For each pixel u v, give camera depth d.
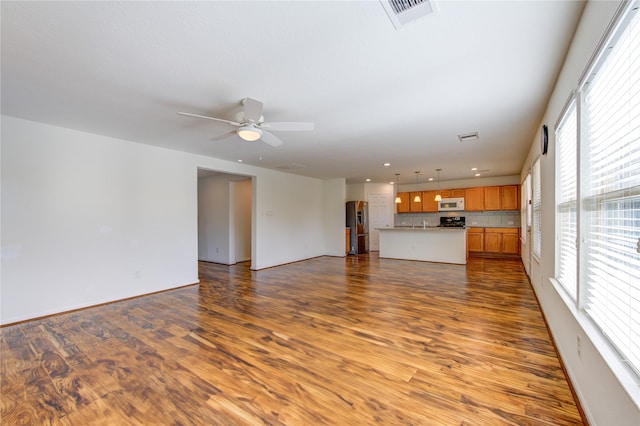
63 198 3.53
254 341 2.66
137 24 1.64
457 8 1.54
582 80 1.61
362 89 2.52
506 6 1.53
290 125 2.80
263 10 1.54
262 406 1.76
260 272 5.96
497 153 5.03
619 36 1.21
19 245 3.21
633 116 1.17
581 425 1.56
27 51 1.90
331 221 8.29
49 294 3.40
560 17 1.63
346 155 5.14
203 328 2.98
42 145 3.37
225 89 2.50
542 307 3.26
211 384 1.99
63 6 1.49
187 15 1.57
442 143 4.34
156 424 1.62
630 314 1.23
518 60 2.07
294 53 1.96
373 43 1.86
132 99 2.68
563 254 2.46
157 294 4.31
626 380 1.15
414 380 2.01
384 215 9.26
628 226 1.26
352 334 2.79
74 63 2.05
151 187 4.40
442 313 3.35
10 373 2.16
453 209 8.32
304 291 4.42
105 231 3.89
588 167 1.74
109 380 2.05
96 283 3.79
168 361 2.31
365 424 1.60
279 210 6.87
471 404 1.75
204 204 7.56
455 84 2.44
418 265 6.58
